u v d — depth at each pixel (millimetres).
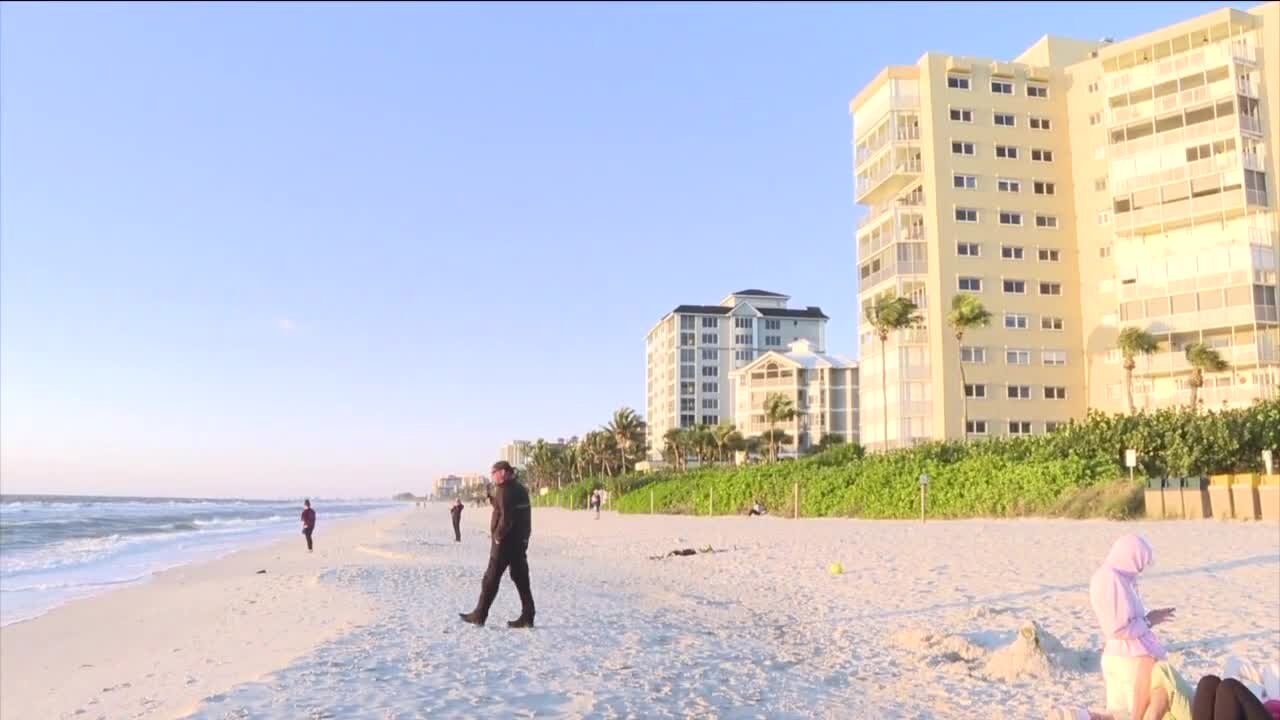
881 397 60000
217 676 10234
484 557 30562
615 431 121500
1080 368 56844
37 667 13547
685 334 128250
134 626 16984
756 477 52406
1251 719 4004
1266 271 49062
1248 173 49656
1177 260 51312
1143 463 34531
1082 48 60906
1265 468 31719
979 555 20078
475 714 6957
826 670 9328
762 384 104250
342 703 7262
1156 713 5008
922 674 9031
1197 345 48938
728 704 7664
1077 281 57531
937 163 57188
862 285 63688
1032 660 8930
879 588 15820
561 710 7172
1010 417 55938
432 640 10445
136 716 8383
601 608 14047
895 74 60375
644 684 8289
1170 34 52562
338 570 22781
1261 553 17938
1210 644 9750
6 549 43406
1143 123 53375
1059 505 33281
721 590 17047
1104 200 56375
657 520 53281
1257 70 51125
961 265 56562
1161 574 15578
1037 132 58438
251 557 33250
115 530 63719
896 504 39688
